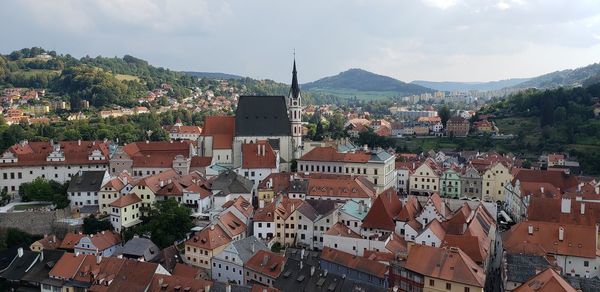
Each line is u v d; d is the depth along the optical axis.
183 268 138.12
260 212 171.12
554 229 139.62
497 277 144.38
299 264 131.25
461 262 116.44
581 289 113.56
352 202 182.12
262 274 135.25
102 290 127.56
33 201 197.12
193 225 174.00
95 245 155.38
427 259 120.81
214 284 120.44
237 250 144.12
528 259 125.25
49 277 138.88
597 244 146.88
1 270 147.88
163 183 193.25
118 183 191.75
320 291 120.69
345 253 140.62
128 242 154.62
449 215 172.25
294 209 170.62
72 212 185.88
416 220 165.75
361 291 115.94
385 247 145.62
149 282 124.94
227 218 166.88
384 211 166.62
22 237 171.62
